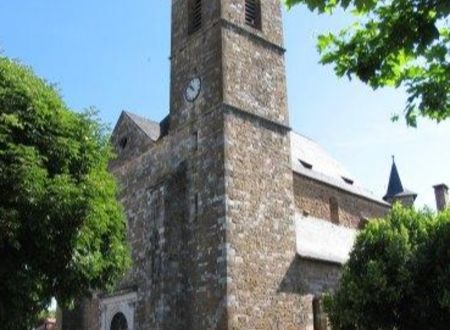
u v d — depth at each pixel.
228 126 23.06
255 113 24.30
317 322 23.19
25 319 13.44
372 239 21.58
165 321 21.19
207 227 22.17
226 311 20.17
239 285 20.86
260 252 22.09
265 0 27.25
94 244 15.03
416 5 6.88
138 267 24.58
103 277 15.88
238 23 25.45
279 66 26.48
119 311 24.55
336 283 24.59
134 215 26.22
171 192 23.28
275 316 21.59
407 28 6.95
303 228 26.69
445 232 20.58
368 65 7.47
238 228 21.69
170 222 22.81
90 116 17.02
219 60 24.12
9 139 13.92
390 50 7.21
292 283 22.77
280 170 24.41
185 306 22.00
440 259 20.12
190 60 25.89
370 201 33.44
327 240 27.09
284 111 25.73
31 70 16.31
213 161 22.86
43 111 15.06
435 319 19.84
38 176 13.55
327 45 7.88
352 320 20.23
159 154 25.98
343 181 33.31
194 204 23.16
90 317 26.34
